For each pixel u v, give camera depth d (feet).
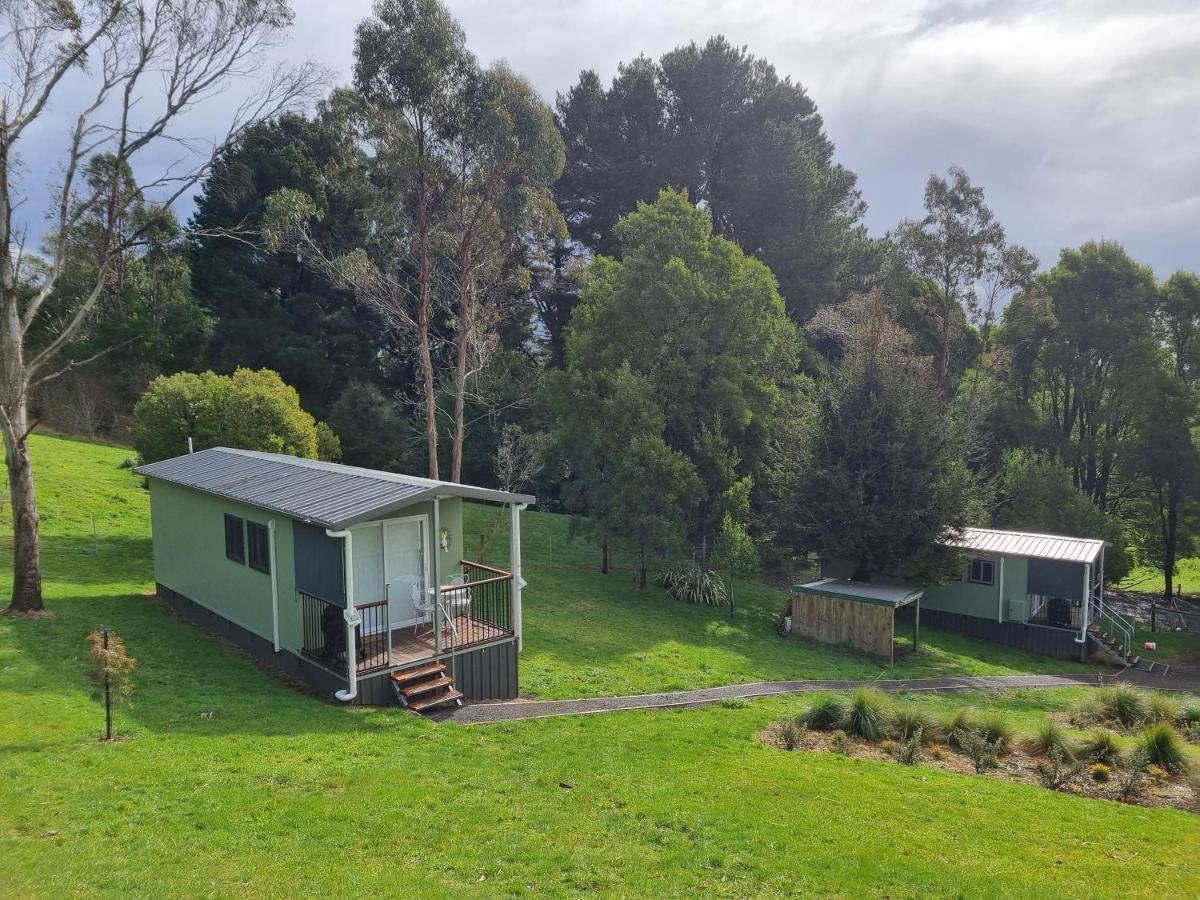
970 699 61.62
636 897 23.30
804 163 149.38
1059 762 39.22
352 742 35.76
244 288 133.59
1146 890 25.70
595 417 93.50
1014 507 109.29
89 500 87.86
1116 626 87.97
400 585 48.03
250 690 42.27
